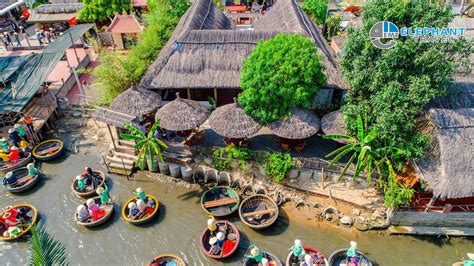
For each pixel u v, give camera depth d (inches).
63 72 1733.5
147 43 1547.7
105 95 1385.3
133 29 1849.2
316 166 1106.7
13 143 1315.2
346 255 927.7
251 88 1071.0
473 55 1264.8
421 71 930.1
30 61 1508.4
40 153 1291.8
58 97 1504.7
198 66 1301.7
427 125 991.6
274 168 1109.7
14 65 1488.7
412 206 975.0
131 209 1048.2
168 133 1274.6
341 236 1008.2
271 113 1096.8
